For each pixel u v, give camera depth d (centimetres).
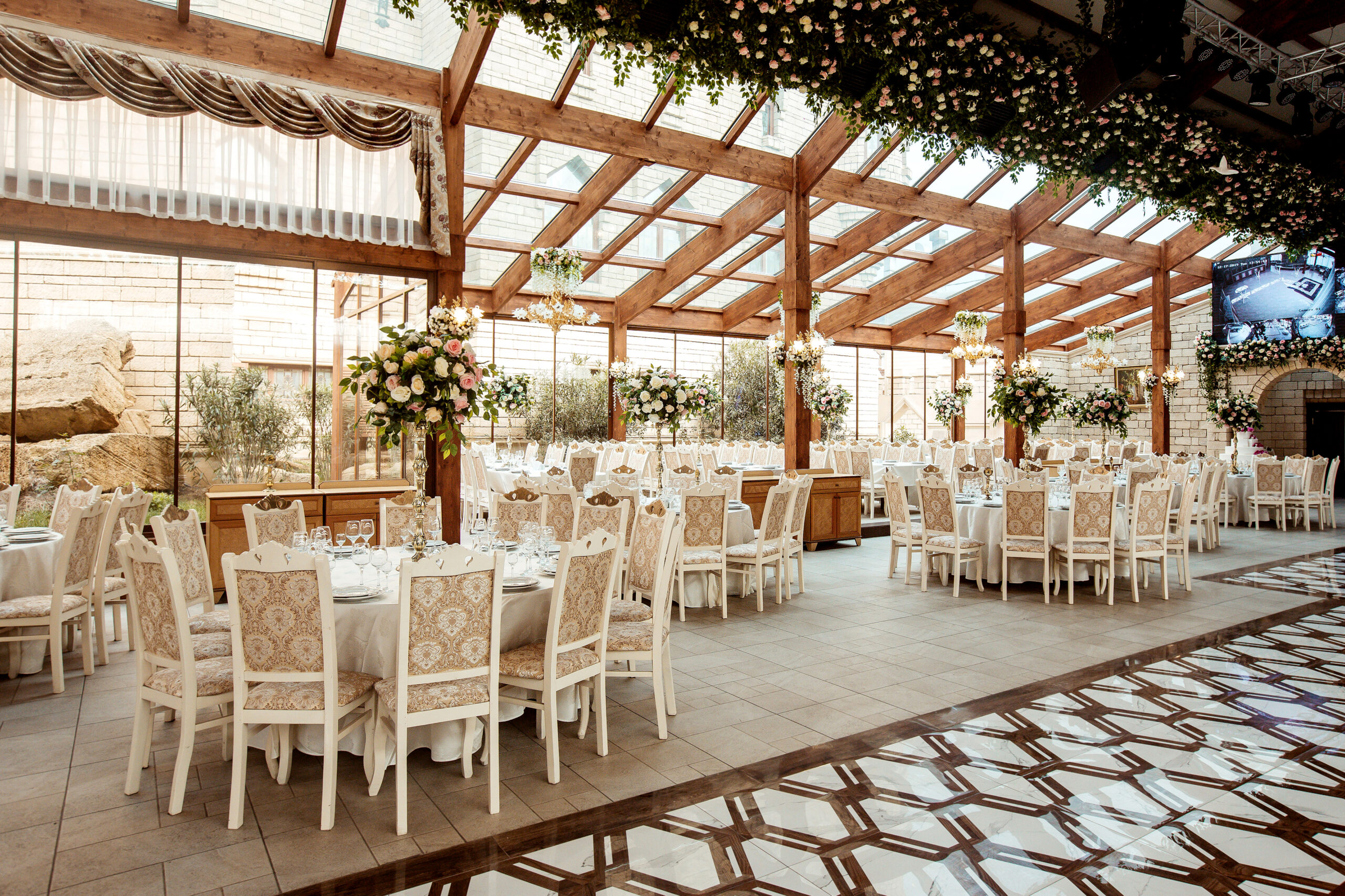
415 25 682
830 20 551
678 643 513
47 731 359
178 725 370
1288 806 289
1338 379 1655
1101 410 1248
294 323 707
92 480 713
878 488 1222
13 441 605
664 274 1219
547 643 304
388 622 303
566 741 351
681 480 725
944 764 325
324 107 635
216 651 325
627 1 507
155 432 734
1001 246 1256
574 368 1377
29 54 536
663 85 576
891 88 622
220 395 728
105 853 252
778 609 611
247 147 620
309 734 320
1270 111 877
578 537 502
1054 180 794
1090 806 289
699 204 1066
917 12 573
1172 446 1788
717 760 329
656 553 407
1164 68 612
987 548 687
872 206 1068
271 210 626
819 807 287
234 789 269
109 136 571
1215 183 864
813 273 1254
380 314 701
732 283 1338
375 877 240
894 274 1416
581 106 821
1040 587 697
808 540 901
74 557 431
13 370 632
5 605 414
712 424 1520
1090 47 695
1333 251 1027
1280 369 1619
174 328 735
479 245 1088
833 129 922
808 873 243
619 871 244
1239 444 1166
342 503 661
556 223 1058
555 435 1303
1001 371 1143
